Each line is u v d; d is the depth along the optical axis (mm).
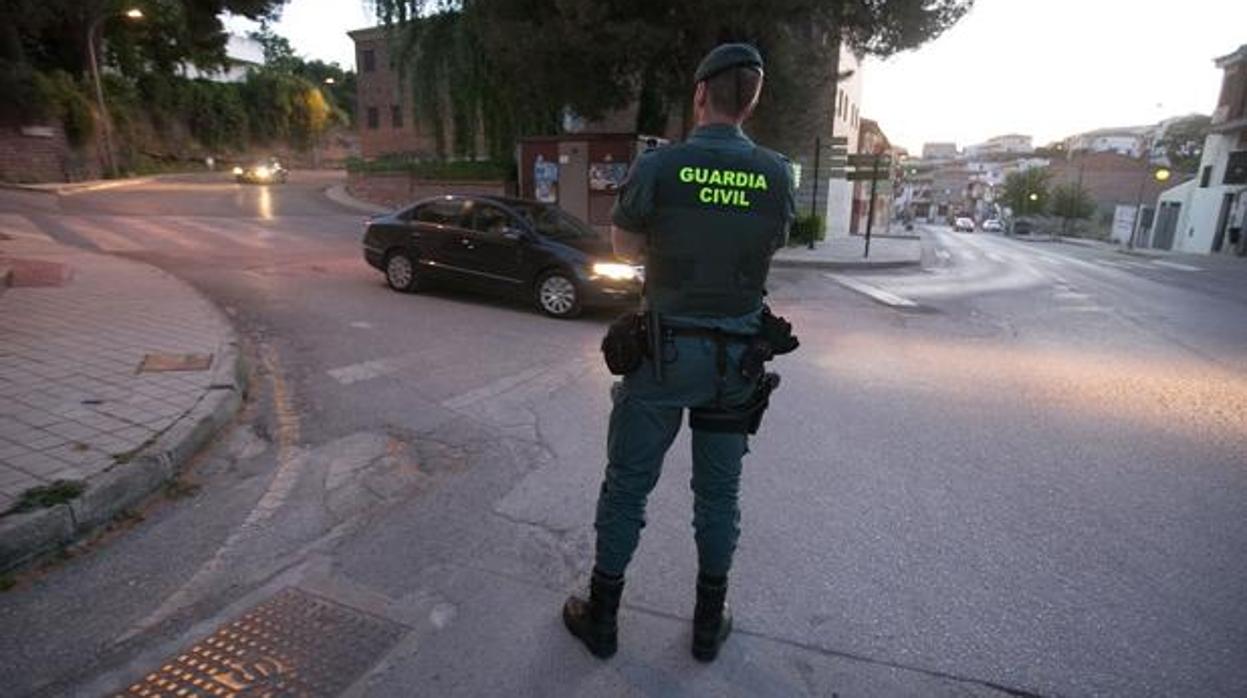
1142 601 2906
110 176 31156
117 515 3295
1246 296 14500
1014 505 3783
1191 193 38438
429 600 2758
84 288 7969
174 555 3021
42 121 27297
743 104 2293
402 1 20469
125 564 2939
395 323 7816
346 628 2576
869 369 6676
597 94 16469
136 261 10305
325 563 2998
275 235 15484
